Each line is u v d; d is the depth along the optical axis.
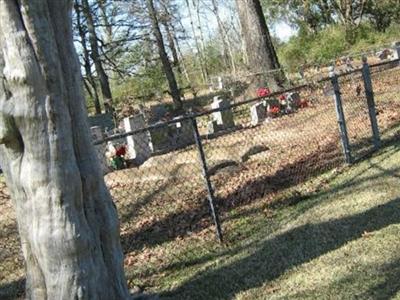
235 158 10.65
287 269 5.12
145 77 36.84
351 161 8.52
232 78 27.14
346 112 12.71
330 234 5.72
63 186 3.71
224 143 12.68
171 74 27.23
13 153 3.74
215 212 6.21
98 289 3.94
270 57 20.89
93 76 36.00
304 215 6.52
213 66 56.72
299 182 8.10
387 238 5.31
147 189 9.62
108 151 14.73
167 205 8.43
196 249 6.16
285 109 15.58
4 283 6.30
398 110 12.12
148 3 29.03
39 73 3.54
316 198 7.13
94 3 32.56
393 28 37.59
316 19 43.38
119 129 17.03
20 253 7.32
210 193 6.18
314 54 36.19
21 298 5.79
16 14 3.47
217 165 9.84
